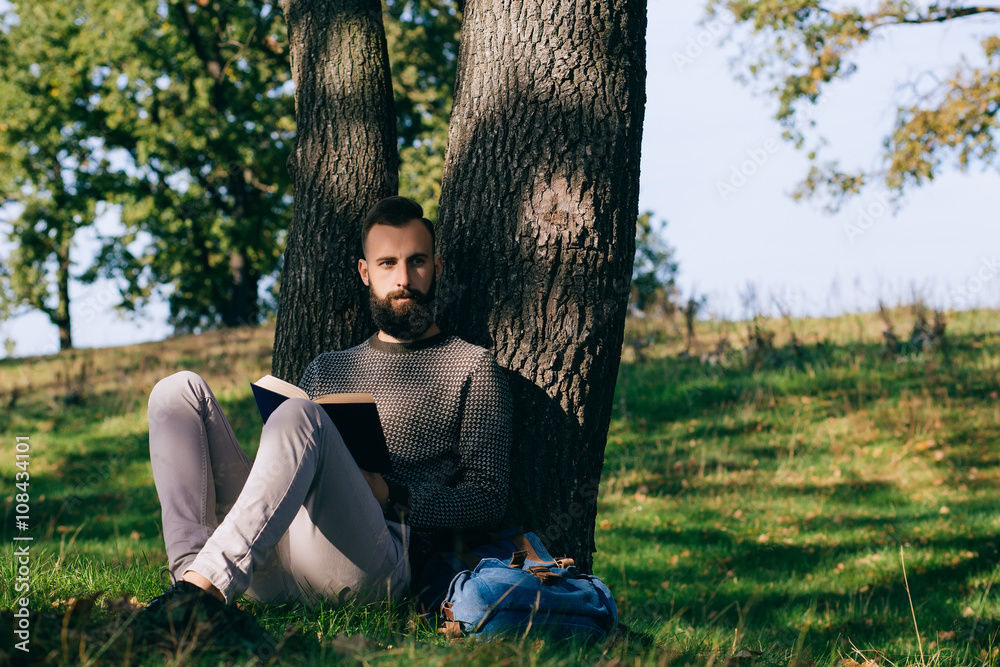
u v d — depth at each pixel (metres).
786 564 6.91
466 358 2.97
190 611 2.04
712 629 4.57
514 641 2.25
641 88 3.33
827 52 11.84
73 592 2.95
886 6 11.71
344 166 4.02
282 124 21.25
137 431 12.05
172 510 2.54
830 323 14.52
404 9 16.19
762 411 11.01
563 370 3.18
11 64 21.66
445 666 2.02
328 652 2.12
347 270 3.99
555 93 3.21
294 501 2.31
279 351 4.06
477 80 3.35
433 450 2.91
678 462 9.65
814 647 4.83
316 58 4.12
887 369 11.80
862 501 8.24
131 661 1.89
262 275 26.61
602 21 3.22
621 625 2.88
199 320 26.11
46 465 10.81
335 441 2.47
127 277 24.50
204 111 21.31
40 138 21.91
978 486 8.30
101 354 17.89
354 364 3.07
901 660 4.29
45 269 26.72
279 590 2.71
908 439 9.65
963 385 10.93
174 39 21.53
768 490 8.76
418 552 2.80
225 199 24.44
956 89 11.54
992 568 6.40
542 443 3.17
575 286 3.17
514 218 3.22
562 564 2.72
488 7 3.35
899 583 6.29
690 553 7.28
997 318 14.09
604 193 3.20
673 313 15.02
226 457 2.76
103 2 21.00
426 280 3.02
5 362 18.59
